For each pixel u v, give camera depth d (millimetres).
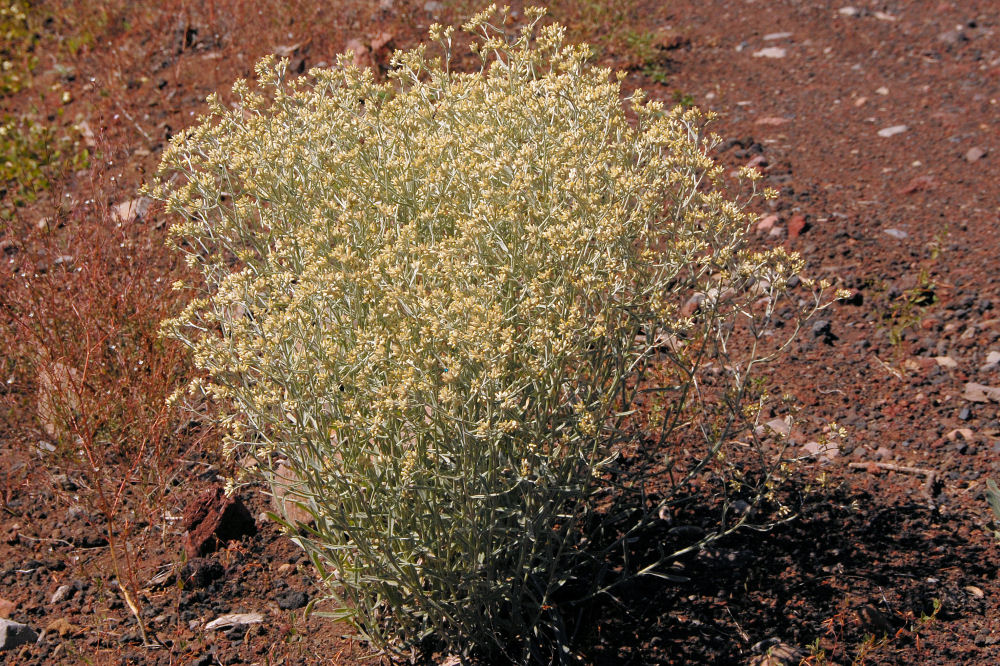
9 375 4652
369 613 3182
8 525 3893
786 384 4602
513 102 3348
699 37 9102
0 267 5199
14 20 8727
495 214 3014
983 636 3223
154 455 4141
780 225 5992
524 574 3162
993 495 3629
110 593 3553
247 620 3426
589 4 8773
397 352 2725
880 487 3938
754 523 3764
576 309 2869
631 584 3494
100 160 6367
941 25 9250
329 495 2854
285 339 2902
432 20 8344
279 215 3477
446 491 2871
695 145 3312
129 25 8523
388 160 3391
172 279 4941
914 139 7117
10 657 3273
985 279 5371
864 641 3230
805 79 8258
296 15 8180
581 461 3297
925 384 4570
